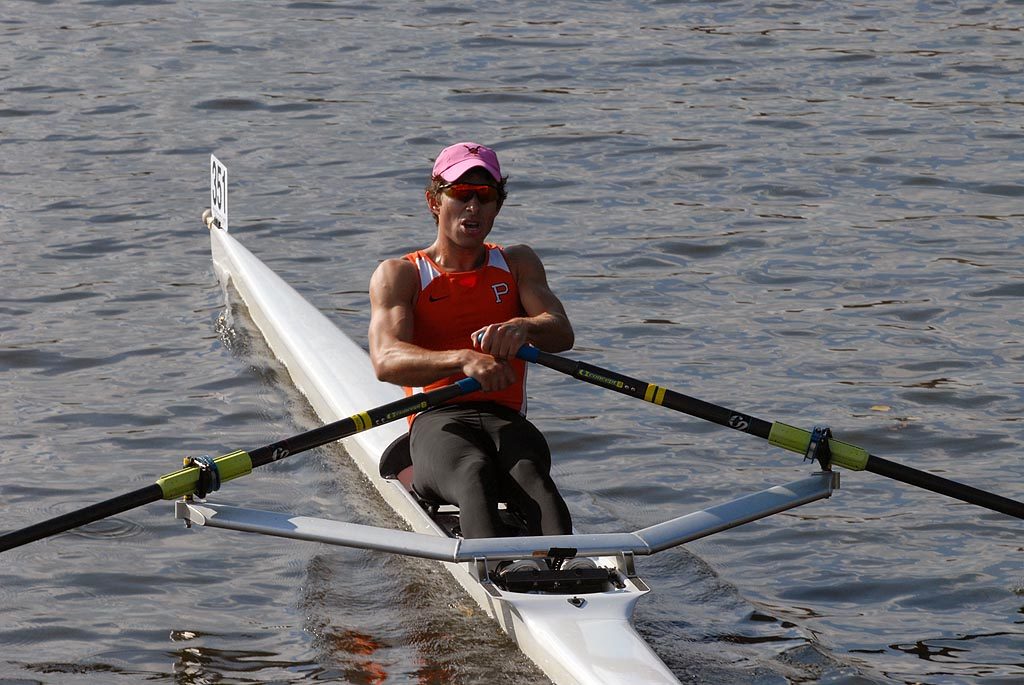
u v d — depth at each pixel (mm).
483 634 14938
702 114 42750
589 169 37031
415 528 17172
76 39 52594
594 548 14641
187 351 24547
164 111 42938
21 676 13977
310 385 22594
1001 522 17859
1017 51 50594
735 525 15172
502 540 14625
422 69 48562
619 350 24484
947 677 14086
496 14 58031
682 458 20062
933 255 29609
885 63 49188
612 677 13203
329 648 14664
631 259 29734
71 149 38656
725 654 14578
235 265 28062
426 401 15516
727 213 33062
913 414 21391
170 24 55500
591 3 60438
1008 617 15375
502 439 16109
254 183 35844
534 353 15672
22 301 26828
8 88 45219
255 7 58938
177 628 15086
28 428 20828
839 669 14219
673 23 56406
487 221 16422
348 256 30219
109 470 19359
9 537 13750
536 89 45969
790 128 40906
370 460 19453
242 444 20547
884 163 37094
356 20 56688
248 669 14211
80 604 15602
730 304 26828
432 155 38438
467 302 16719
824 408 21703
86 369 23453
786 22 56500
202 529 17750
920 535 17531
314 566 16750
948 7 59000
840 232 31391
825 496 15477
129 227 32031
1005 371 23094
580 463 19891
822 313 26234
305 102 44188
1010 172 35938
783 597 15945
